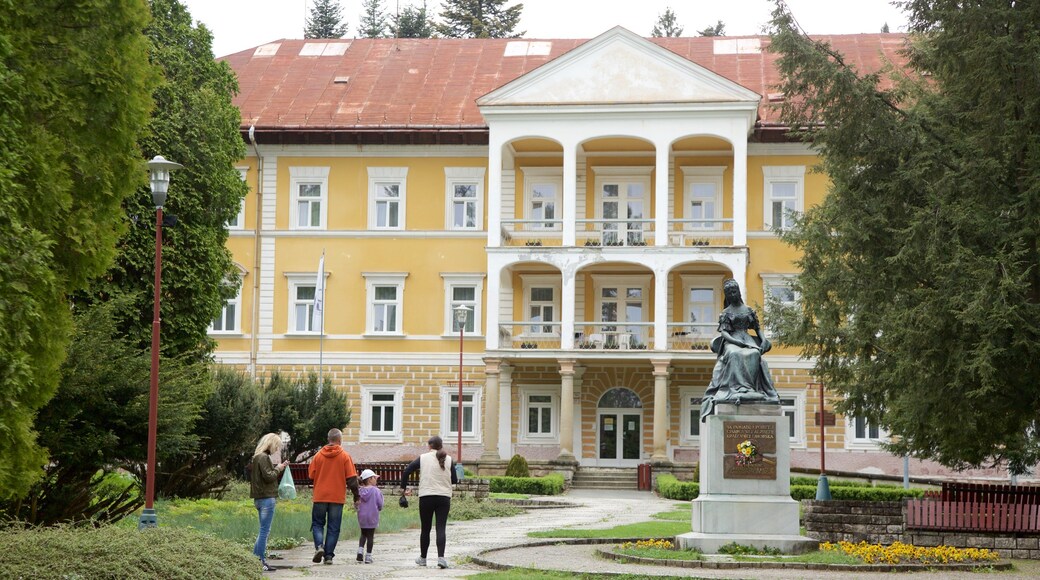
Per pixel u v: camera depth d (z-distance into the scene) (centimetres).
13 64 1474
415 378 5025
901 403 2348
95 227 1614
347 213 5088
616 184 5066
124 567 1288
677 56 4728
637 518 3012
